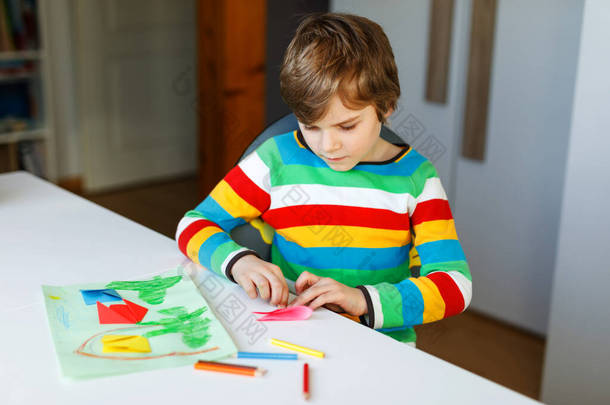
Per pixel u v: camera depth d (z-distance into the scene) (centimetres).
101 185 382
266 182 111
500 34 216
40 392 65
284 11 310
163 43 388
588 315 172
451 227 107
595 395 174
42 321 80
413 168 110
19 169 350
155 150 401
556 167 212
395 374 70
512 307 234
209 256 96
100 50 363
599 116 160
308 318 83
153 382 67
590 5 156
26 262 99
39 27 338
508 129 221
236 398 64
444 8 223
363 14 250
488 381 69
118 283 91
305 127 94
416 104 241
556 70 205
